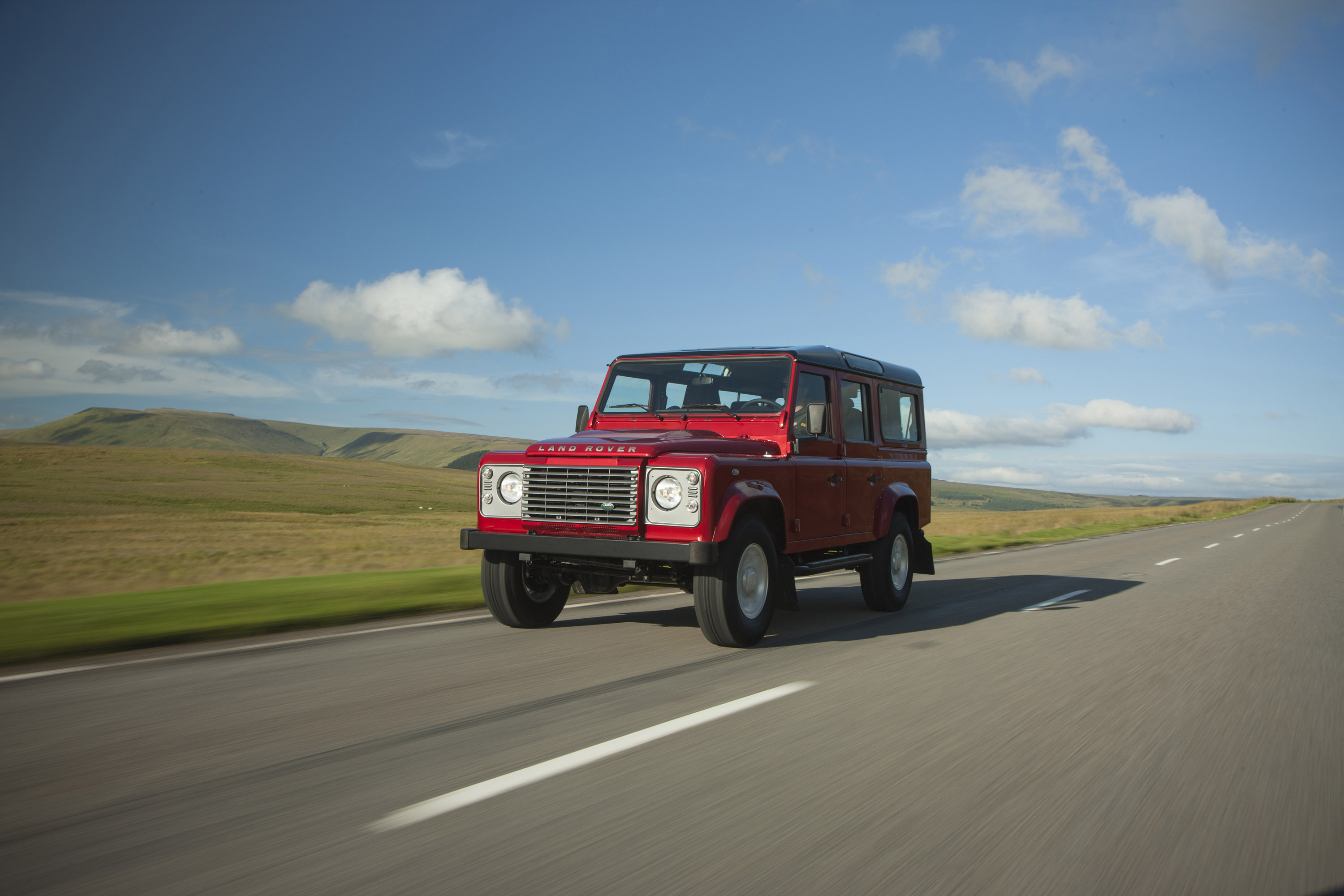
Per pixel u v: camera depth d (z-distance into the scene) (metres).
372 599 9.05
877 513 8.70
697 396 7.90
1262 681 5.62
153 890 2.54
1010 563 15.74
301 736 4.17
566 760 3.80
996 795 3.42
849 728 4.37
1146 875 2.71
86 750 3.94
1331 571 14.09
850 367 8.49
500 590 7.23
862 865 2.75
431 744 4.04
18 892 2.52
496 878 2.63
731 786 3.48
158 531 50.12
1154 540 24.59
